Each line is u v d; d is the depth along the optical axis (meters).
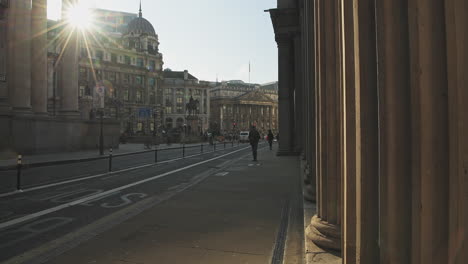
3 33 21.97
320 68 3.82
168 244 4.66
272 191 8.80
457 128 1.45
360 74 2.16
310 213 5.38
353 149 2.52
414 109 1.64
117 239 4.91
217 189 9.20
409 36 1.66
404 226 1.72
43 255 4.32
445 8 1.51
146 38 110.69
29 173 13.70
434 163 1.55
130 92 101.69
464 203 1.40
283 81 21.78
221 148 38.38
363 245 2.16
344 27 2.56
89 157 21.25
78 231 5.36
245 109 146.12
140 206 7.15
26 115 23.58
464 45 1.41
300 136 21.69
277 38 21.42
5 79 21.16
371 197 2.14
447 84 1.52
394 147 1.74
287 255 4.14
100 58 94.69
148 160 20.52
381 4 1.80
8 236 5.14
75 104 30.67
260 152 28.33
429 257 1.56
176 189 9.32
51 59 71.88
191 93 129.38
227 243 4.69
